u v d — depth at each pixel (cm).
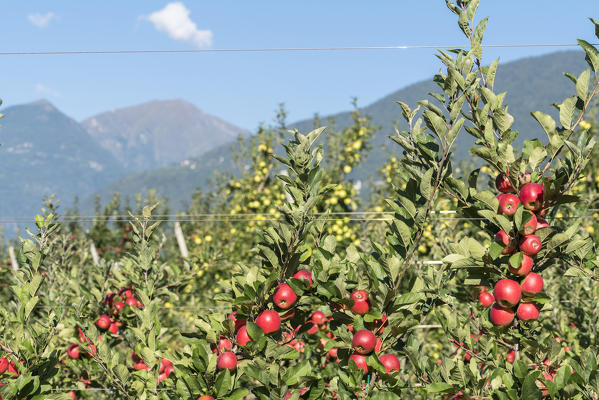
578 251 288
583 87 267
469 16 285
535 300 272
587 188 880
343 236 948
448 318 327
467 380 289
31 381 298
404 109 310
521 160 272
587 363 260
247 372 278
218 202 1397
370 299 292
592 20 257
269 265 320
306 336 441
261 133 1262
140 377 359
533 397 253
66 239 652
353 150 1113
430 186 284
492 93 270
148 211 477
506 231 265
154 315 399
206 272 1029
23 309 336
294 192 306
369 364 282
